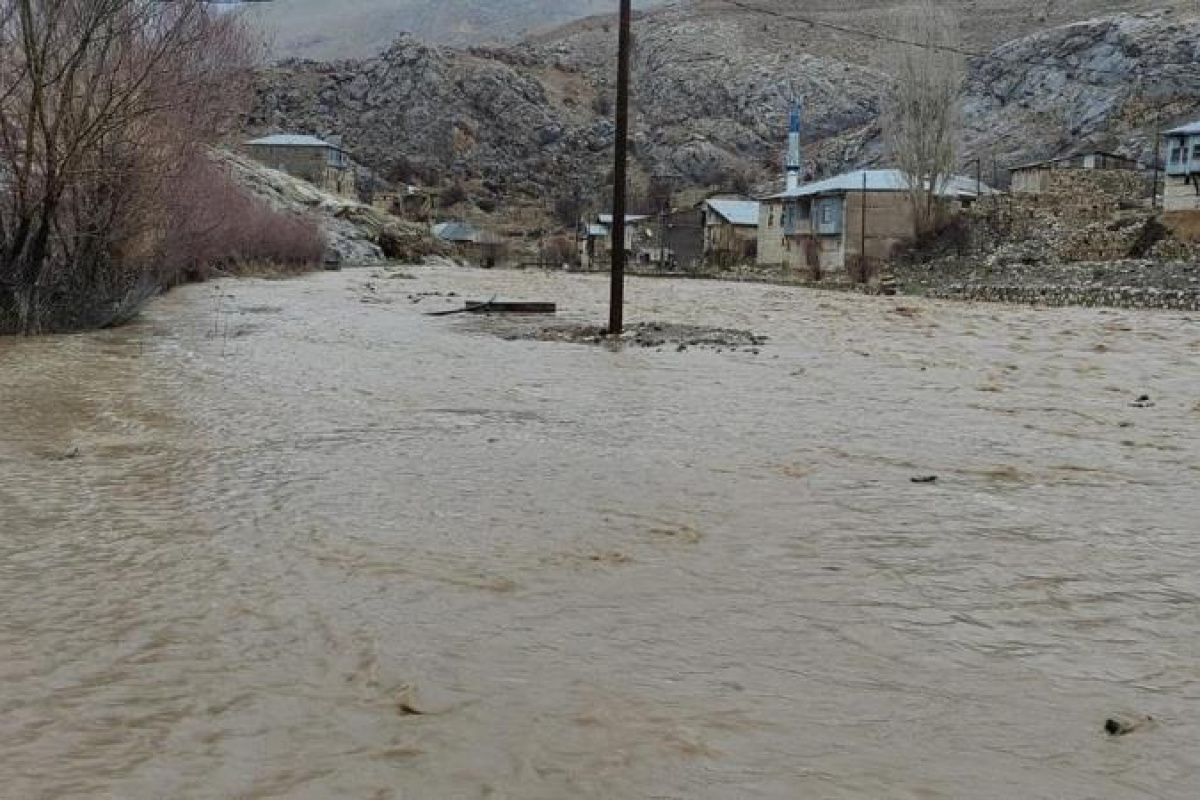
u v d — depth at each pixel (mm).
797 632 4230
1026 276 41125
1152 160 74562
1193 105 83938
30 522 5734
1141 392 12523
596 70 177250
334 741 3166
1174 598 4746
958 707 3508
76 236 18094
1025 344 18922
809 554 5414
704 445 8594
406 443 8391
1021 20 144000
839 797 2869
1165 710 3510
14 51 15820
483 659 3865
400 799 2814
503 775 2963
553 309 24500
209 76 18828
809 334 20469
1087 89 94312
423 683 3611
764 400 11336
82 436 8406
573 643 4059
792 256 62062
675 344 17422
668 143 140375
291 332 18500
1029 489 7109
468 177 134500
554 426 9398
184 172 20203
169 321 20312
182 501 6293
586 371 13594
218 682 3604
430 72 146375
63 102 16047
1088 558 5398
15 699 3436
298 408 10086
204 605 4410
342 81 151000
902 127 53250
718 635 4180
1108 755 3160
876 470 7691
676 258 84625
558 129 147750
